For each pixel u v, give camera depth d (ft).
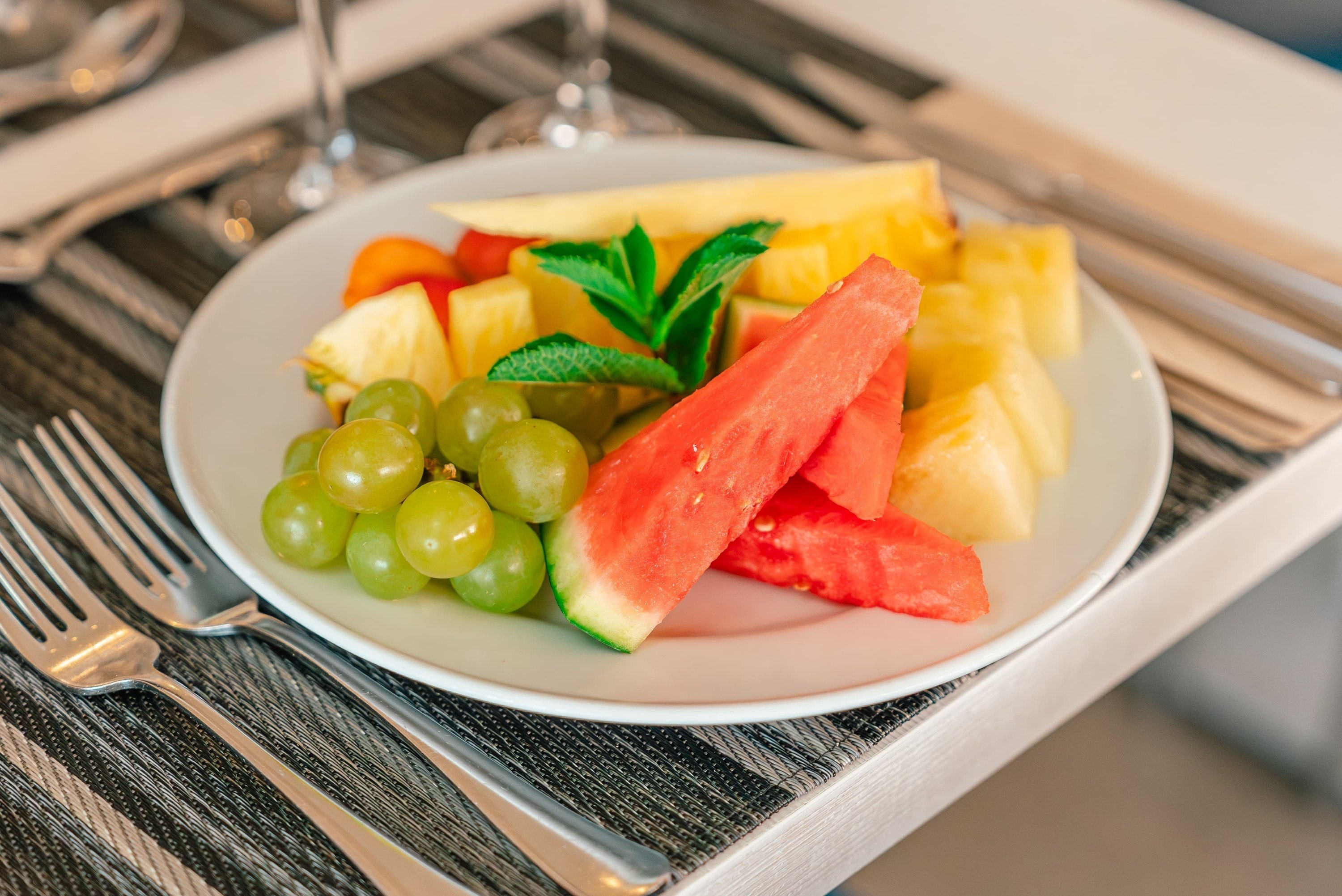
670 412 2.45
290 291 3.09
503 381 2.47
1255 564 3.00
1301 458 2.86
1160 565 2.61
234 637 2.37
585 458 2.34
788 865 2.13
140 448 2.82
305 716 2.21
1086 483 2.60
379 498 2.21
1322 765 4.19
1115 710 4.38
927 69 4.36
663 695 2.10
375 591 2.28
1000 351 2.74
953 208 3.36
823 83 4.25
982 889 3.72
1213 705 4.38
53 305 3.25
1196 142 4.07
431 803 2.06
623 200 2.98
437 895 1.89
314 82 3.71
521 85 4.32
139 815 2.03
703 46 4.45
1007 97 4.26
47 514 2.63
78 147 3.86
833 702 2.08
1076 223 3.52
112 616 2.38
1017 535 2.48
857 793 2.19
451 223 3.37
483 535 2.18
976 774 2.50
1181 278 3.32
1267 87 4.33
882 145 3.90
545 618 2.38
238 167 3.82
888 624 2.29
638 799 2.09
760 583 2.47
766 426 2.32
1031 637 2.22
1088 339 2.97
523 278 2.94
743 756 2.18
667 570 2.27
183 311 3.27
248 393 2.80
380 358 2.76
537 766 2.14
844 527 2.35
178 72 4.26
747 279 2.91
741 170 3.47
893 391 2.56
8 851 1.97
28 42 4.27
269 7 4.66
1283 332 3.16
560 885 1.92
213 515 2.40
